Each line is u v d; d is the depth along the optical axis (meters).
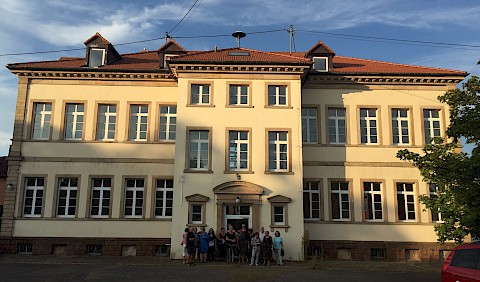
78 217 24.44
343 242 24.23
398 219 24.69
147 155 25.30
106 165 25.11
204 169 23.22
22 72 25.62
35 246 24.03
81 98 25.84
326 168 25.09
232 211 22.91
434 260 24.05
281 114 23.92
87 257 23.12
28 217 24.34
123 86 26.11
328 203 24.73
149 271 17.84
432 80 26.06
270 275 17.23
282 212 22.86
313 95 25.92
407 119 26.06
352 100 25.98
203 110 23.78
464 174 15.24
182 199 22.64
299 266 20.11
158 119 25.78
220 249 21.59
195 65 23.95
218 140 23.47
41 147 25.14
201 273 17.41
